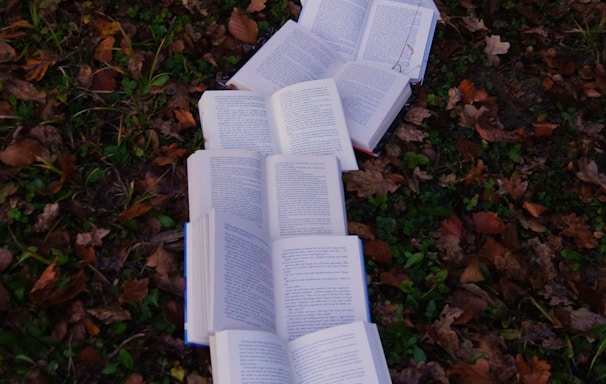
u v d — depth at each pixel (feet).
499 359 5.63
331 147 6.49
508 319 5.95
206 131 6.38
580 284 6.21
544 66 7.93
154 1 7.35
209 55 7.06
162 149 6.28
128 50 6.77
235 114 6.48
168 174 6.18
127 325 5.29
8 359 4.86
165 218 5.86
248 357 4.84
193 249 5.37
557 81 7.74
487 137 7.07
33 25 6.69
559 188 6.95
